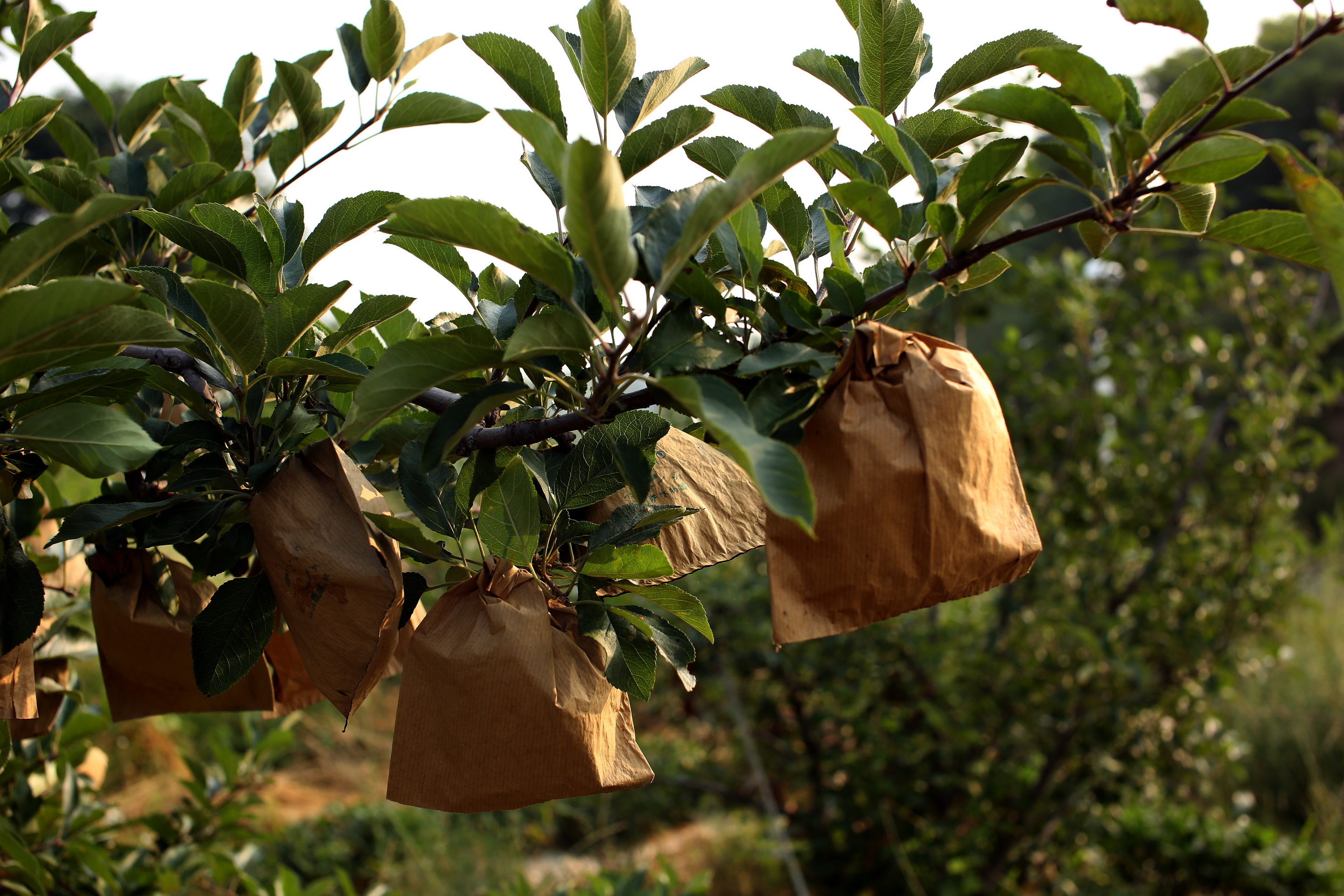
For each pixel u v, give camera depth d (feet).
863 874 15.55
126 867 7.75
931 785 15.21
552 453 4.05
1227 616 14.67
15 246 2.73
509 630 3.26
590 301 3.67
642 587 3.55
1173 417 15.64
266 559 3.53
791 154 2.83
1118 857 16.44
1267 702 20.85
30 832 6.52
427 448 3.12
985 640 15.98
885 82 4.05
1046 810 14.99
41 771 6.88
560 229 4.09
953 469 3.14
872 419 3.21
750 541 3.98
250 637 3.76
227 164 5.38
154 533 3.81
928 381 3.20
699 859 18.76
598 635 3.41
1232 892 15.42
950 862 14.48
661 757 20.27
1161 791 16.69
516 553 3.40
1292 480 15.29
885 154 4.05
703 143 3.98
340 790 21.86
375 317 4.01
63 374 4.24
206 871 8.34
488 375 4.05
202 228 3.97
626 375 3.11
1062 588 15.14
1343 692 20.06
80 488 9.56
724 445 2.77
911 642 15.28
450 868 17.43
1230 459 15.24
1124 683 13.57
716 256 3.83
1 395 4.27
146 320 3.19
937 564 3.15
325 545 3.46
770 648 14.96
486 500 3.40
